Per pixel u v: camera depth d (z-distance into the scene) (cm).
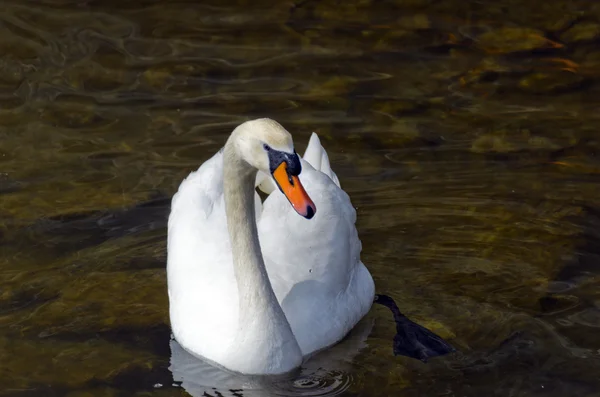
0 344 1187
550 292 1290
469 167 1561
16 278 1315
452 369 1147
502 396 1094
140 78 1809
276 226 1240
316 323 1187
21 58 1867
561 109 1708
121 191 1508
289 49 1884
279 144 1014
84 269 1338
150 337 1214
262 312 1120
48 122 1692
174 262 1262
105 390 1108
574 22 1953
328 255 1234
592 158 1575
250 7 2016
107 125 1683
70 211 1457
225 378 1138
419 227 1434
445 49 1881
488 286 1310
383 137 1634
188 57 1864
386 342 1209
